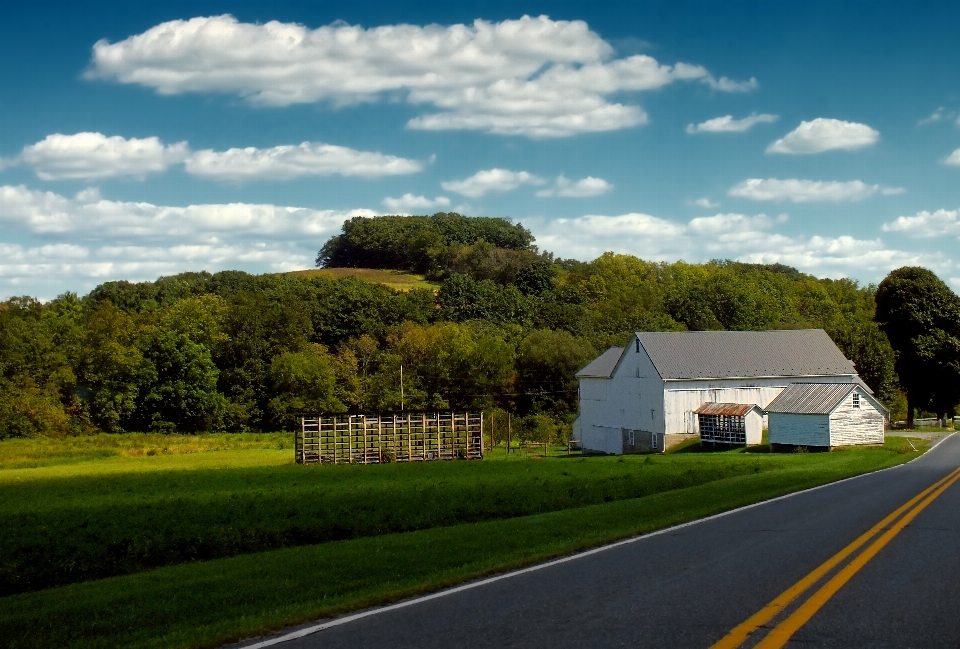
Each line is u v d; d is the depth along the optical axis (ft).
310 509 84.48
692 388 211.41
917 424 284.20
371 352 333.62
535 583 36.35
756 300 368.68
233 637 29.19
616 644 26.32
